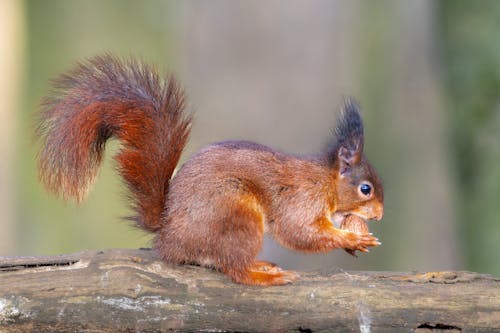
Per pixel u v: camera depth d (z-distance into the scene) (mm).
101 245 18562
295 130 14672
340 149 8672
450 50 18062
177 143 8039
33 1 21109
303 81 14688
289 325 7637
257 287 7684
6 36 20375
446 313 7578
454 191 16531
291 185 8320
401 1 15125
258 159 8203
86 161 7949
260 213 8102
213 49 15016
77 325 7578
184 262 7859
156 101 8039
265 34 14758
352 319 7594
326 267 7922
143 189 7945
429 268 15461
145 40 22453
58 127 7996
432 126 15602
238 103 14820
